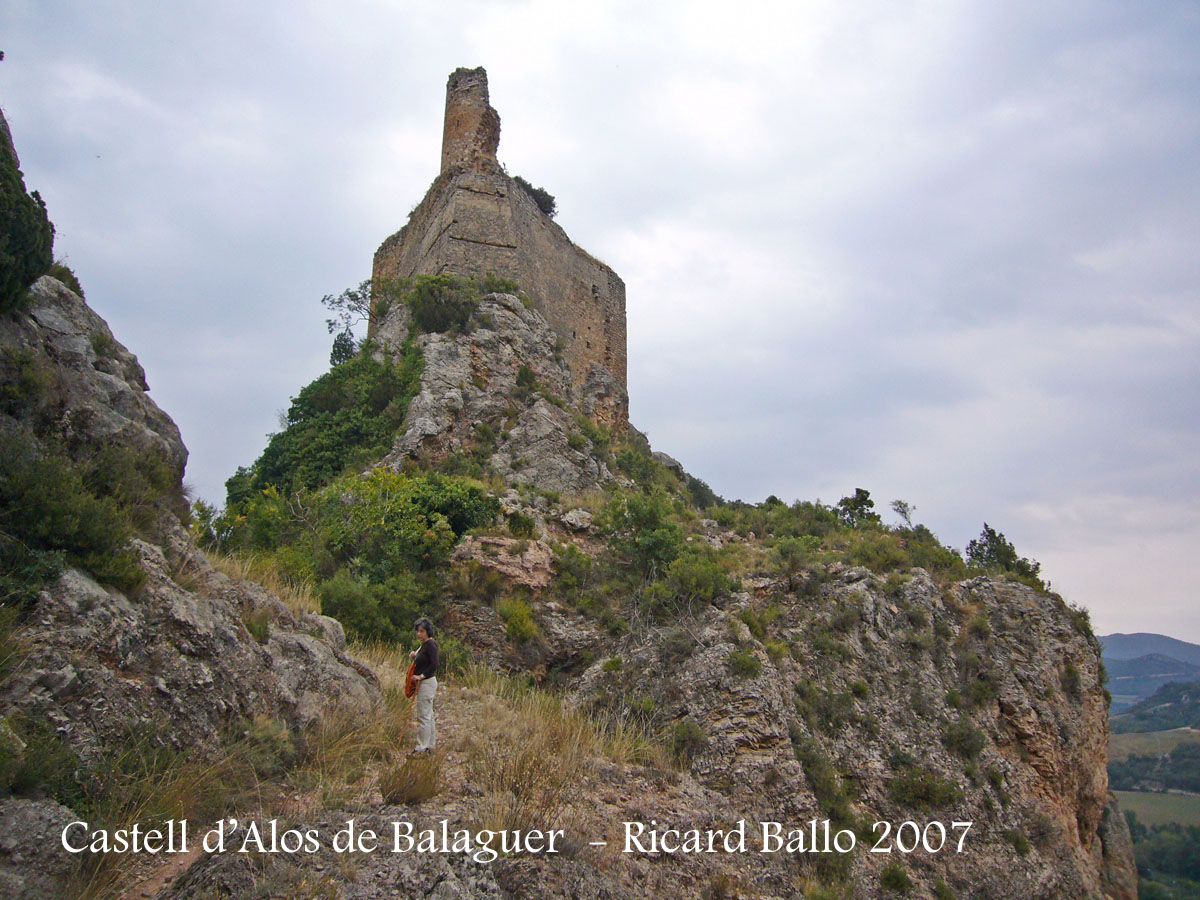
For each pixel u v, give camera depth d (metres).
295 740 9.41
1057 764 20.86
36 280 11.17
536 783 9.80
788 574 21.91
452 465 27.81
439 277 34.59
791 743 16.17
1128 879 25.98
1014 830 18.20
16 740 6.52
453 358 32.12
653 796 11.62
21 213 10.49
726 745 15.63
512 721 12.98
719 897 9.68
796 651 19.06
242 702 9.04
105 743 7.33
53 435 10.28
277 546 20.56
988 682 21.34
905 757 17.73
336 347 37.84
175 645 8.65
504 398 32.41
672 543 22.50
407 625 18.34
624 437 40.47
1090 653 25.22
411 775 8.89
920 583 22.95
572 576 21.56
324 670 10.77
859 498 31.97
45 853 6.01
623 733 15.13
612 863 8.72
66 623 7.65
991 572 27.16
